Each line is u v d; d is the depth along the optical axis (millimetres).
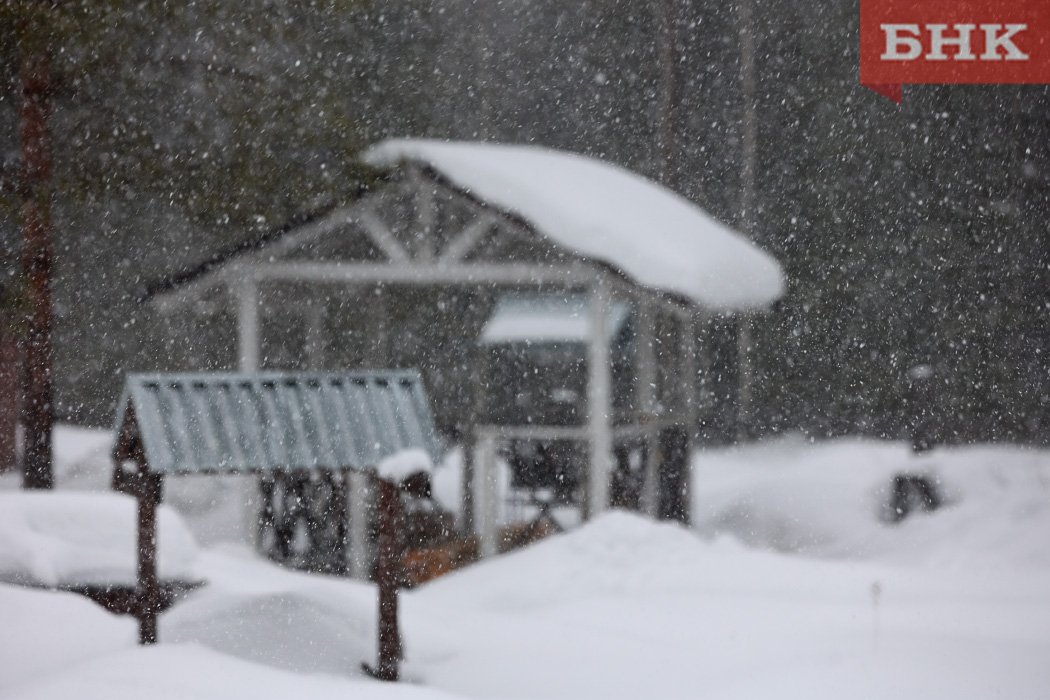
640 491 21000
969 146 35938
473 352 23203
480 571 16062
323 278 17969
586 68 42125
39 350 16906
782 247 37406
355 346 24328
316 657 10430
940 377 33562
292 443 9992
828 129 37969
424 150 17750
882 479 25594
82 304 28875
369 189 17516
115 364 29359
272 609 11461
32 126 16500
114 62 17047
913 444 24984
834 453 30000
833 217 36594
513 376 22688
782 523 24031
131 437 10203
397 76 31203
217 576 13469
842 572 15562
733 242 23484
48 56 16234
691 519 22703
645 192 23281
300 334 24703
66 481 23672
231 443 9852
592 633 12227
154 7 16891
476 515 21094
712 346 36844
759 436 35344
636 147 41812
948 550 18594
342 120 17797
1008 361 32906
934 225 35062
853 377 34844
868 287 35281
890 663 9531
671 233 19766
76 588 11164
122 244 28172
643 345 21328
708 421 36031
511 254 18312
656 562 15711
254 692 8516
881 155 36625
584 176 21438
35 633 10062
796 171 38188
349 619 11703
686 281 17859
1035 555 17078
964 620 12352
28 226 16656
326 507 18219
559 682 10273
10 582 11102
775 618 12766
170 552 11922
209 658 9234
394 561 10016
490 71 41875
